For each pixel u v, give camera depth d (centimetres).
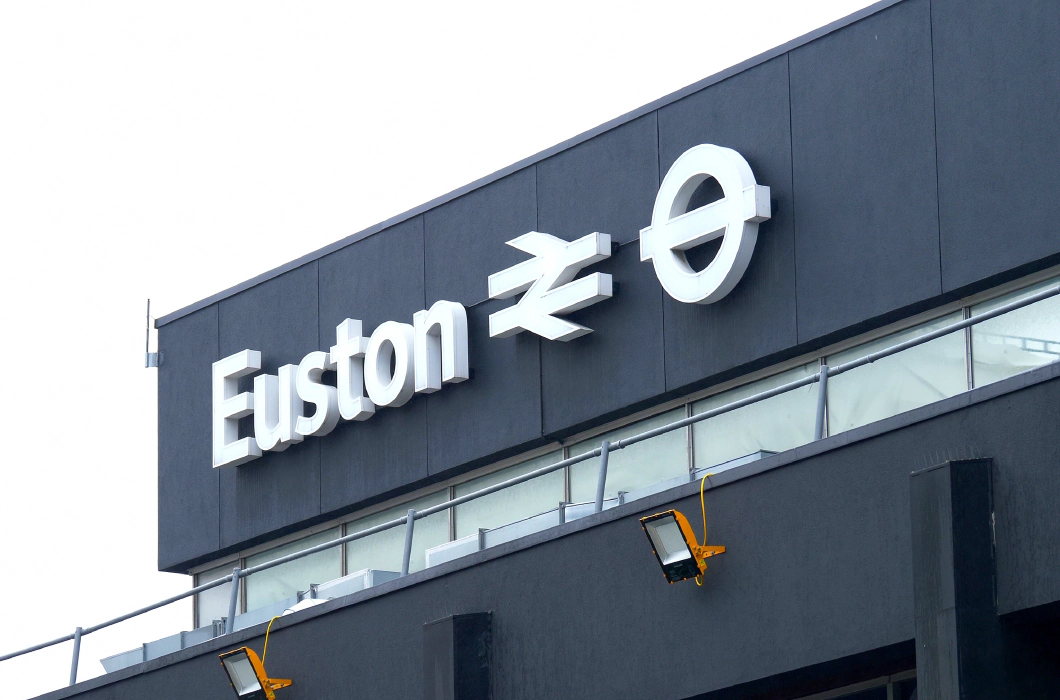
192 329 3678
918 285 2484
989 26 2464
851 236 2580
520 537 2470
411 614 2545
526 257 3053
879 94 2581
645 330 2841
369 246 3347
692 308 2773
